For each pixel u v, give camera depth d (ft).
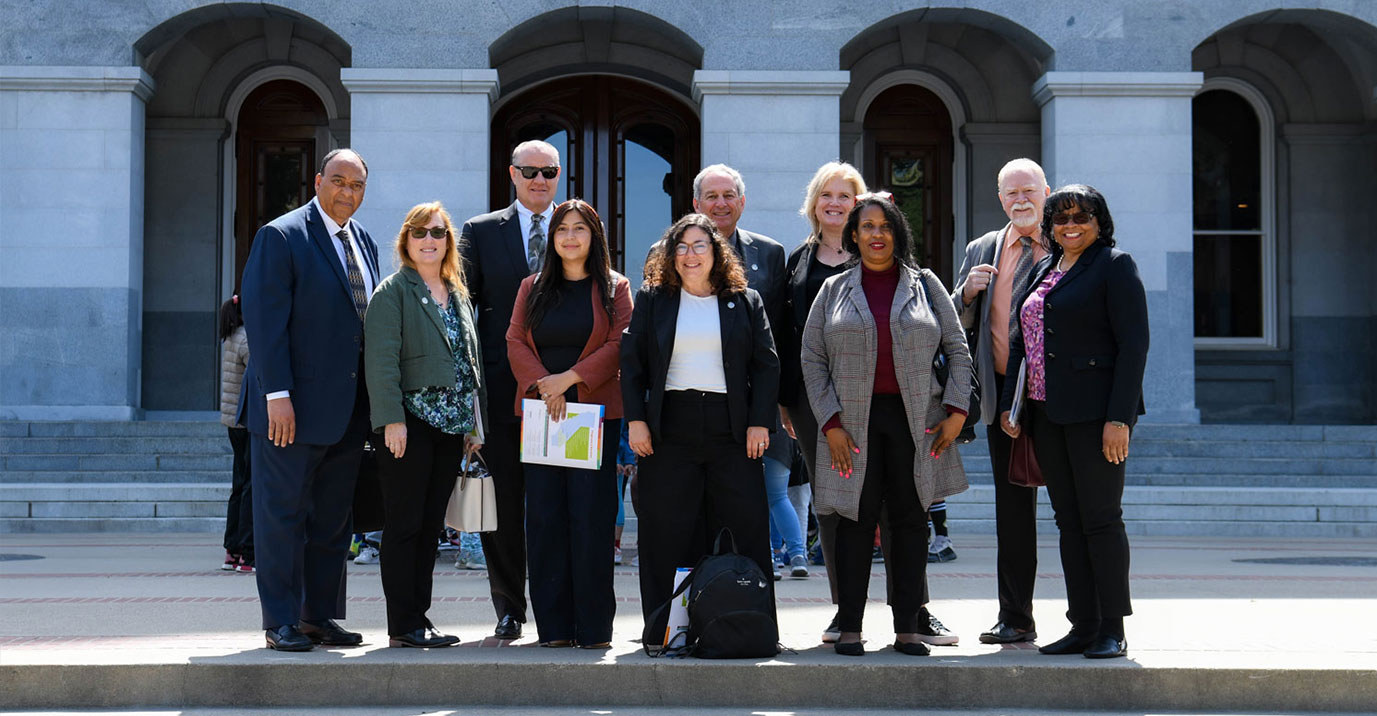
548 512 20.26
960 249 65.05
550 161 22.24
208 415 62.28
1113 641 19.17
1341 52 64.90
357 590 28.45
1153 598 26.58
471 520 20.40
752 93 54.08
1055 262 20.39
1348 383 65.67
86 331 53.11
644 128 65.21
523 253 22.11
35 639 20.77
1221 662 18.75
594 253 20.63
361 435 20.67
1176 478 49.75
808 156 54.13
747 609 18.84
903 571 19.84
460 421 20.22
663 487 19.75
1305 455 51.62
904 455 19.81
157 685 18.20
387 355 19.80
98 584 28.86
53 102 53.36
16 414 52.75
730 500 19.84
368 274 21.48
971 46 64.64
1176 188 54.54
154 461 49.11
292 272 20.08
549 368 20.36
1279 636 21.39
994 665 18.45
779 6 54.44
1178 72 54.85
